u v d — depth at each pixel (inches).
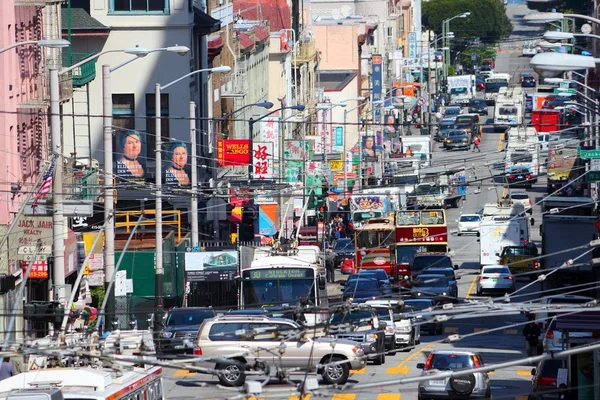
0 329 4279.0
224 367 3757.4
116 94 7534.5
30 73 5019.7
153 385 2972.4
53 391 2445.9
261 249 6038.4
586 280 6948.8
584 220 6934.1
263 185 6953.7
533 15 3048.7
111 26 7500.0
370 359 4633.4
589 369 3634.4
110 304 4244.6
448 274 6983.3
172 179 5979.3
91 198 5113.2
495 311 2652.6
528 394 4104.3
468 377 3821.4
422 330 5821.9
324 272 5629.9
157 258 5022.1
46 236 4402.1
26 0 4827.8
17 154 4768.7
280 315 4795.8
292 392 2156.7
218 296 5989.2
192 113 5930.1
